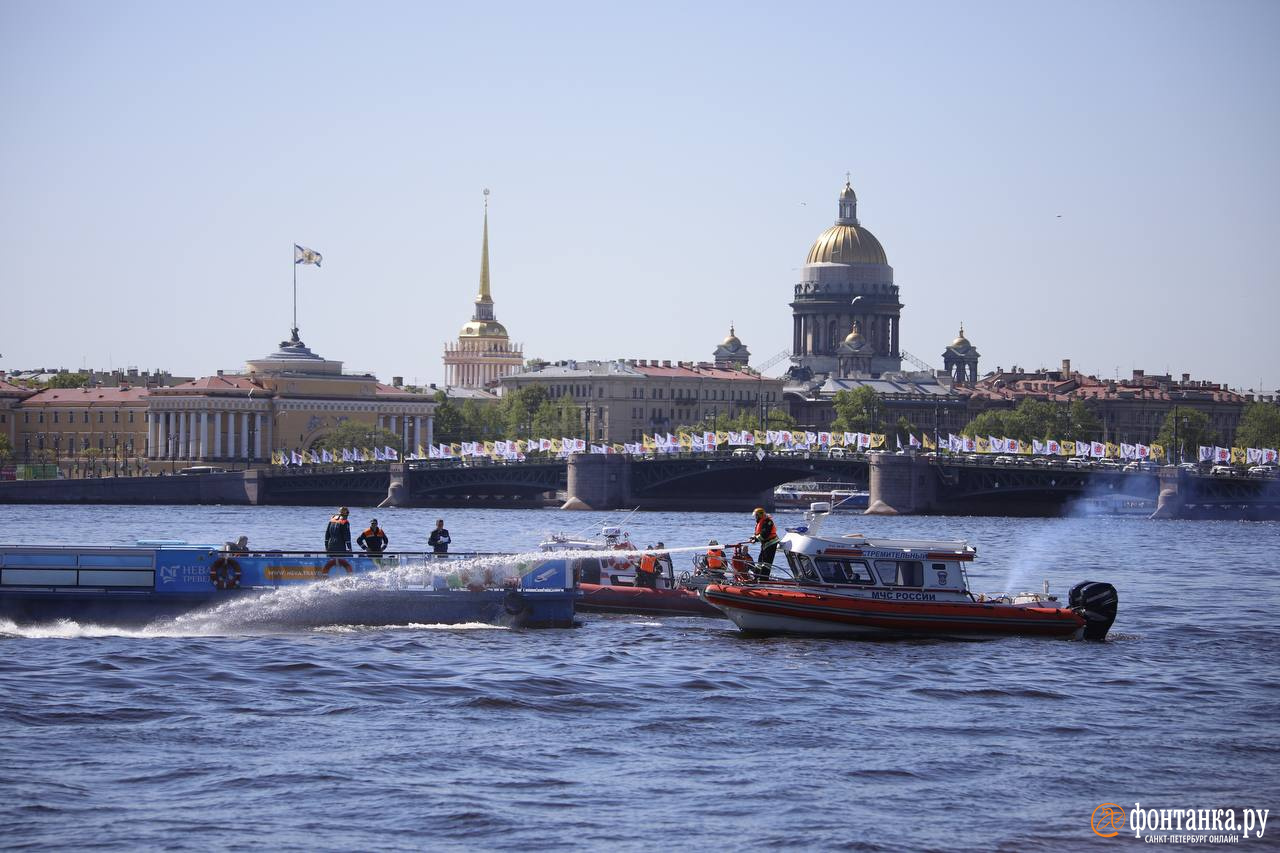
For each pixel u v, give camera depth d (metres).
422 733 62.09
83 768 56.12
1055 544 186.62
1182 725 66.81
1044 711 69.25
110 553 81.00
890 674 76.75
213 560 82.12
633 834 50.44
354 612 83.50
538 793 54.41
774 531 88.81
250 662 74.25
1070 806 54.66
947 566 88.38
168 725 62.38
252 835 49.72
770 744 61.78
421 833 50.25
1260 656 85.62
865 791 55.53
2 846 48.50
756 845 49.72
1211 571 147.00
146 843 48.88
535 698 68.56
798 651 82.19
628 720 65.31
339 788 54.34
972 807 54.12
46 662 73.00
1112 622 89.56
